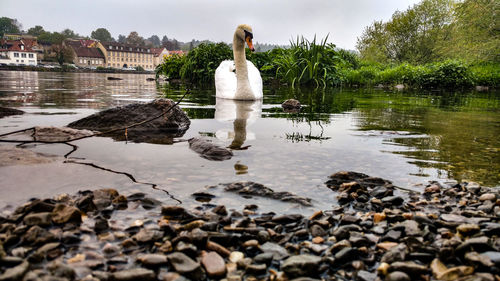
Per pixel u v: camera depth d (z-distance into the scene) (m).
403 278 1.46
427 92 14.39
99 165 2.76
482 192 2.46
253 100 8.20
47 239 1.67
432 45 31.59
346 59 27.59
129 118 4.34
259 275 1.52
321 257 1.67
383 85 20.28
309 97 9.62
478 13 24.41
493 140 4.01
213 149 3.19
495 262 1.57
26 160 2.77
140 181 2.46
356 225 1.95
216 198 2.24
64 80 18.06
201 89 12.14
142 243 1.70
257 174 2.67
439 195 2.42
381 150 3.47
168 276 1.46
